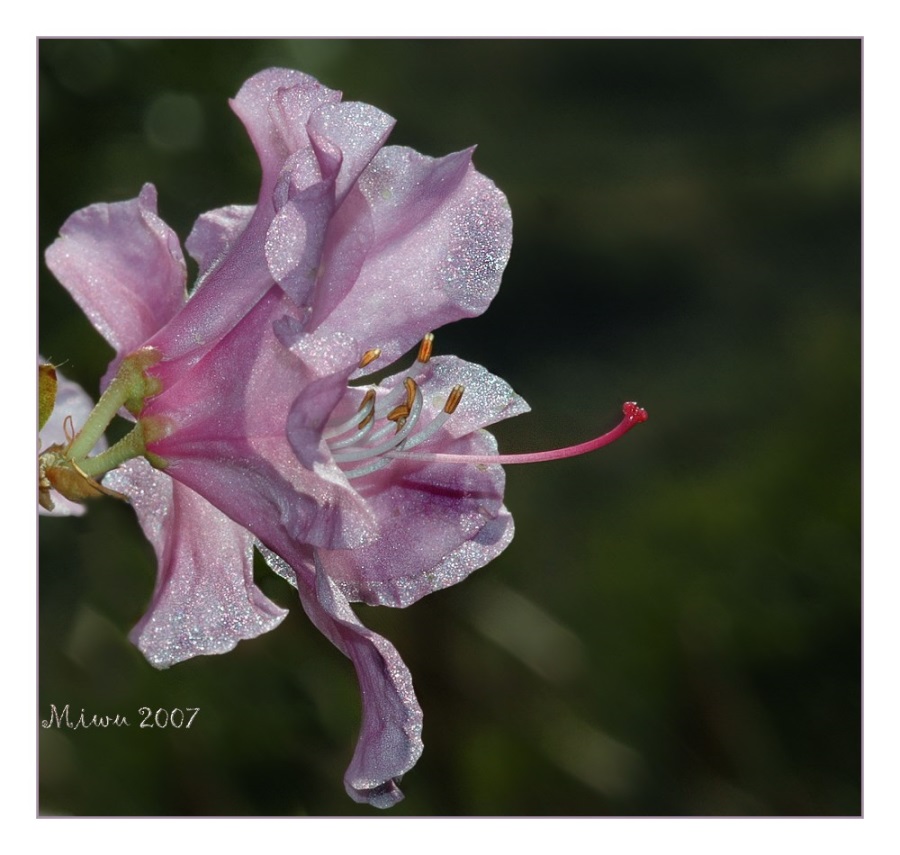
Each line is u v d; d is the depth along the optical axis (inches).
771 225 42.5
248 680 19.3
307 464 14.4
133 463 15.5
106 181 19.2
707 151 45.0
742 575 26.1
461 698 21.9
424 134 35.4
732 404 34.1
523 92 43.3
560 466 31.4
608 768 22.0
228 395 14.9
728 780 23.1
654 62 47.9
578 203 41.8
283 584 19.4
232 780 19.1
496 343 39.1
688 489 29.4
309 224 14.6
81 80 19.2
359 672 14.9
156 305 15.3
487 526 15.4
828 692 24.4
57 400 15.9
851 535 26.5
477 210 15.2
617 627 24.9
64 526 19.0
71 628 18.9
